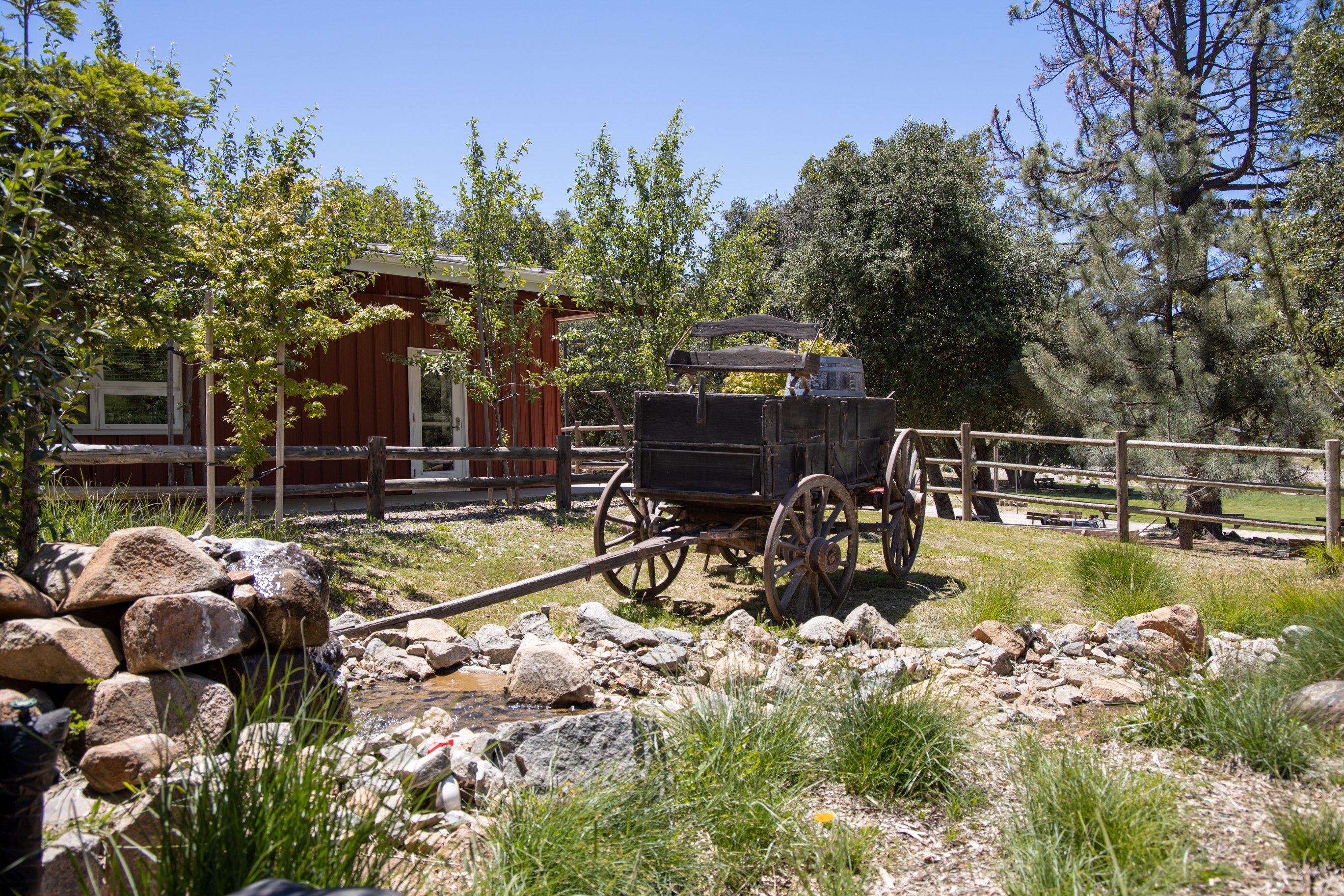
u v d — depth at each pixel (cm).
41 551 376
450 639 546
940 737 362
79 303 474
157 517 580
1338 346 1545
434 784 317
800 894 283
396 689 475
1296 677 455
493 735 362
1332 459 936
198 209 543
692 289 1304
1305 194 1600
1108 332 1503
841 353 1034
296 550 388
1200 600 693
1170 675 477
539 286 1323
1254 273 1505
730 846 301
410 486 980
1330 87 1532
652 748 339
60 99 432
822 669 478
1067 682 509
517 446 1396
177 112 480
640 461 673
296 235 744
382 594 666
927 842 316
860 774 354
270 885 144
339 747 283
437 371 1162
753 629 576
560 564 820
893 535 820
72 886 244
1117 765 354
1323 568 823
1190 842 297
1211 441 1419
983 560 915
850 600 750
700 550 747
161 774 254
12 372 370
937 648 567
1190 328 1517
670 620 650
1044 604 726
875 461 814
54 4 480
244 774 245
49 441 405
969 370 1955
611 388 2047
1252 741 374
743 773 331
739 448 630
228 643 339
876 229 1912
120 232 468
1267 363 1432
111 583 333
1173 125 1563
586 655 530
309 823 241
